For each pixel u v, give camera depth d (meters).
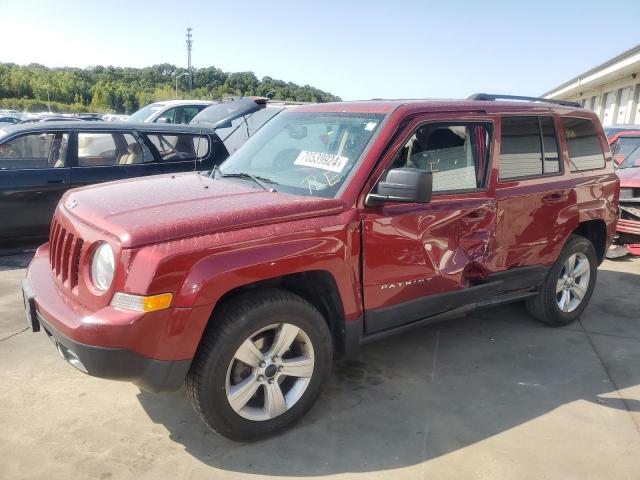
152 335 2.61
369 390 3.70
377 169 3.32
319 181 3.39
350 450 3.04
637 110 24.36
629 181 7.36
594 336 4.74
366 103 3.86
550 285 4.65
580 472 2.90
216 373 2.81
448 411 3.47
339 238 3.11
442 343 4.50
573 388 3.82
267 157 3.92
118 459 2.89
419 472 2.87
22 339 4.29
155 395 3.53
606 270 6.83
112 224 2.78
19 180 6.38
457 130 3.78
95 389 3.58
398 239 3.39
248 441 3.07
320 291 3.29
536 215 4.26
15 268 6.11
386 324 3.50
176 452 2.97
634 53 21.41
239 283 2.77
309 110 4.18
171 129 7.53
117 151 7.08
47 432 3.10
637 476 2.89
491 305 4.23
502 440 3.17
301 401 3.18
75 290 2.89
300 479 2.79
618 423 3.39
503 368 4.09
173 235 2.66
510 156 4.12
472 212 3.77
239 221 2.84
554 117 4.50
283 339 3.03
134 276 2.58
